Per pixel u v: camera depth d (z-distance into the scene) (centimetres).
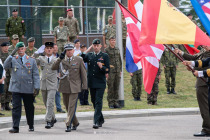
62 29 4712
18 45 2742
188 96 4891
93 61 2925
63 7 5506
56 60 2770
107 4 6144
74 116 2828
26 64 2748
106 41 5091
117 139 2397
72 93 2775
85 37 5741
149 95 4344
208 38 2172
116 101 3997
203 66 2297
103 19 5822
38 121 3303
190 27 2184
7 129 3003
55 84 2962
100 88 2909
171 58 4816
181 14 2206
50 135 2592
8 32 4694
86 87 2797
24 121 3231
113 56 3859
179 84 5262
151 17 2198
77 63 2777
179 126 2991
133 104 4331
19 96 2745
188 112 3912
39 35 5309
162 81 5281
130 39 3189
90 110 3903
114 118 3584
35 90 2753
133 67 3231
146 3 2219
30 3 5809
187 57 2486
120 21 4103
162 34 2186
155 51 3023
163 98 4766
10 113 3609
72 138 2450
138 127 2953
